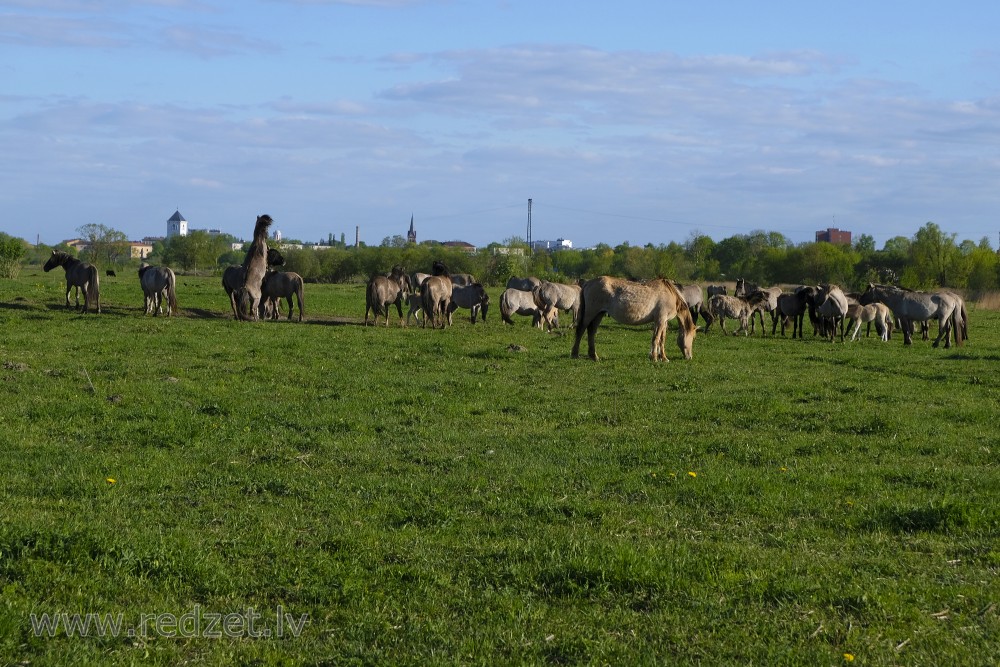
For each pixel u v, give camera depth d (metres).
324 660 5.59
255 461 10.84
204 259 111.19
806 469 10.74
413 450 11.53
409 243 100.94
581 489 9.78
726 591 6.77
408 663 5.53
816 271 95.62
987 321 43.09
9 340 21.47
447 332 27.88
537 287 33.81
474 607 6.46
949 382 18.39
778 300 34.19
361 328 28.22
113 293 42.34
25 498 8.73
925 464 11.06
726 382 17.84
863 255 104.00
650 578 6.89
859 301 34.50
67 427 12.23
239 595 6.60
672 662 5.61
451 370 18.88
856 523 8.63
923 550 7.88
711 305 34.38
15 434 11.65
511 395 15.77
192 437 11.84
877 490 9.83
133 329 24.98
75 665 5.29
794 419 13.89
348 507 8.94
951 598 6.64
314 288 61.16
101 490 9.17
